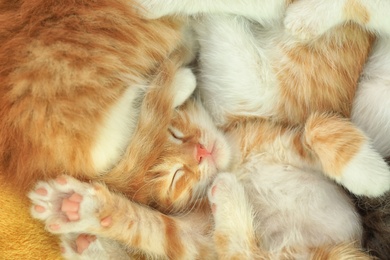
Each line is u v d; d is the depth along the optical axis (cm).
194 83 53
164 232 52
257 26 54
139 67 50
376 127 53
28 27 48
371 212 52
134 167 51
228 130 55
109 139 49
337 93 54
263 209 53
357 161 51
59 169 49
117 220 50
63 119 48
